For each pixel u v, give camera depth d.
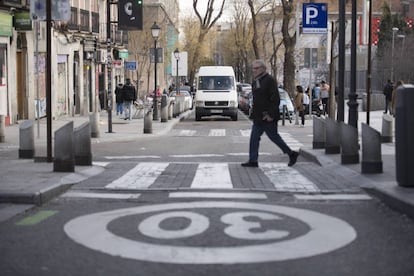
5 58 26.33
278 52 71.12
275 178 10.86
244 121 34.81
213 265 5.73
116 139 21.17
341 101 14.73
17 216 7.78
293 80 38.16
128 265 5.74
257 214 7.81
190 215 7.73
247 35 71.00
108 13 23.45
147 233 6.86
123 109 35.34
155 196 9.09
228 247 6.30
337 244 6.44
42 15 14.01
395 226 7.21
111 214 7.85
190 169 12.22
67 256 6.04
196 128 28.61
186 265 5.73
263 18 65.06
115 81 47.19
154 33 31.66
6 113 26.50
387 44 56.41
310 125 29.80
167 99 33.25
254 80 12.30
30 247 6.35
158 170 12.06
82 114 37.62
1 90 25.92
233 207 8.24
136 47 55.53
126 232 6.92
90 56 38.38
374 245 6.41
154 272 5.54
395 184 9.16
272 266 5.70
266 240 6.57
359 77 58.50
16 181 9.66
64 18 14.02
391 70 52.50
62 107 34.50
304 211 8.03
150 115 23.66
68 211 8.09
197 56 71.00
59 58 33.53
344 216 7.74
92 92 40.16
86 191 9.52
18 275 5.48
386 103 35.75
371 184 9.40
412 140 8.62
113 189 9.66
